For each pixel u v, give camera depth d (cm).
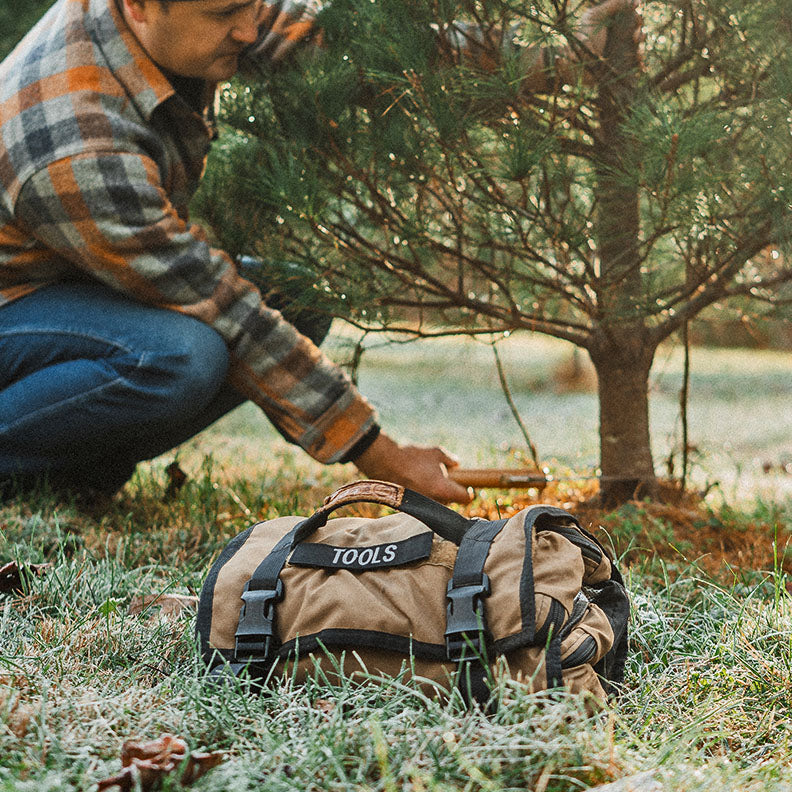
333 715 130
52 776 114
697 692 158
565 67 238
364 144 246
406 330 283
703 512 299
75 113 240
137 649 171
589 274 262
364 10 230
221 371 262
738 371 1259
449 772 119
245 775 118
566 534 154
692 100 250
